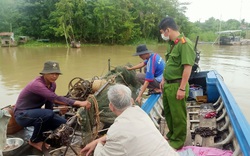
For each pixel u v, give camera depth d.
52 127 3.51
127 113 1.95
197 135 3.60
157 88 4.52
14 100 8.16
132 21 41.41
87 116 3.01
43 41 37.47
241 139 2.64
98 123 3.05
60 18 35.66
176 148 3.05
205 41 48.16
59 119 3.51
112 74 4.92
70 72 13.34
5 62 17.14
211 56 22.27
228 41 42.00
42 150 3.21
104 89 3.79
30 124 3.30
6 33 33.84
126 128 1.86
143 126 1.89
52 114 3.34
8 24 39.34
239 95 9.20
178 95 2.88
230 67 15.62
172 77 2.96
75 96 4.44
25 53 24.27
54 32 36.91
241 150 2.56
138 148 1.82
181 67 2.91
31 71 13.45
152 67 4.21
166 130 3.87
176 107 2.99
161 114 4.63
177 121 3.03
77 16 36.97
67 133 3.00
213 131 3.63
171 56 2.96
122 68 5.05
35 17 38.12
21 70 13.76
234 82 11.42
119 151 1.85
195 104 5.12
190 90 5.40
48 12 38.75
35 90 3.22
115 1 39.66
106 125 3.58
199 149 3.03
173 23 2.90
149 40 42.50
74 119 3.13
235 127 2.96
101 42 39.91
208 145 3.33
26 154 3.31
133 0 43.12
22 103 3.34
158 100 4.70
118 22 38.62
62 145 3.35
